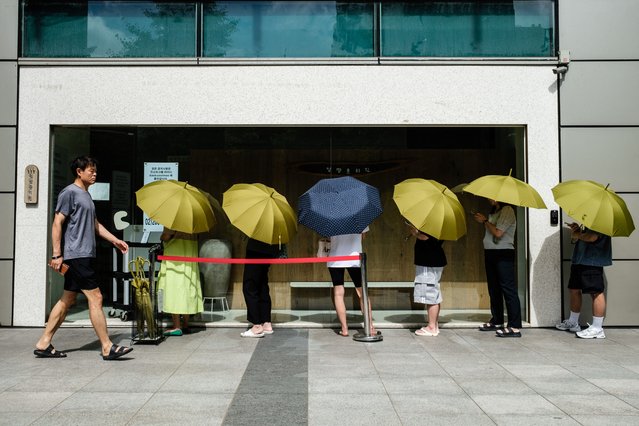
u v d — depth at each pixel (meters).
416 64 8.21
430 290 7.45
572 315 7.77
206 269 8.33
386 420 4.23
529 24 8.32
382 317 8.38
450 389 5.00
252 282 7.36
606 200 7.00
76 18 8.28
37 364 5.83
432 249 7.45
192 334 7.61
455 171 8.41
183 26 8.29
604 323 8.02
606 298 8.05
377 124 8.23
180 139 8.34
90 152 8.32
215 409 4.45
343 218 6.74
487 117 8.20
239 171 8.37
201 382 5.18
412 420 4.23
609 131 8.15
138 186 8.30
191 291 7.42
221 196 8.37
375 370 5.64
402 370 5.64
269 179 8.38
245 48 8.28
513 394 4.88
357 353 6.42
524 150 8.28
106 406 4.50
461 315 8.41
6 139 8.07
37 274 7.96
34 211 8.02
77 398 4.70
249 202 6.96
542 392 4.93
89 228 6.05
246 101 8.19
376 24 8.29
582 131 8.16
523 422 4.20
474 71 8.20
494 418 4.28
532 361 6.06
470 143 8.41
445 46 8.29
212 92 8.18
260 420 4.21
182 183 7.18
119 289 8.23
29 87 8.12
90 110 8.14
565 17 8.21
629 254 8.05
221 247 8.36
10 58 8.12
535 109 8.17
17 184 8.03
